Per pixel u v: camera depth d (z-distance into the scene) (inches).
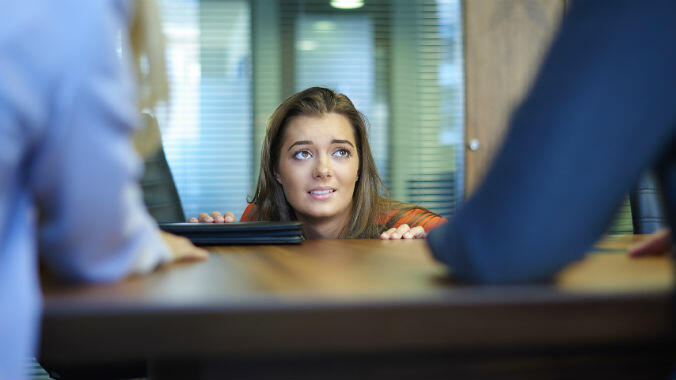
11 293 15.3
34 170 15.7
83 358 15.1
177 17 131.2
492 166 17.4
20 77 14.2
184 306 15.0
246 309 15.0
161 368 17.0
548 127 15.8
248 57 134.0
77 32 14.8
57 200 16.5
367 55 136.3
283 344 15.0
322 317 15.0
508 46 126.5
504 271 16.5
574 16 16.6
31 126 14.7
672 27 15.1
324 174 65.2
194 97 133.0
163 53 19.6
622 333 15.6
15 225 15.9
